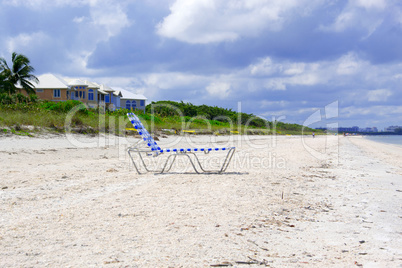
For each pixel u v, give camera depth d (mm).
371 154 20953
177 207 5223
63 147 13805
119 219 4488
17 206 4941
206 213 4945
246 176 8648
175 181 7586
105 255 3254
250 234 4145
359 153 21078
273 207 5547
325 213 5375
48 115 18828
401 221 5004
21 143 13500
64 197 5633
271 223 4664
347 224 4789
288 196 6480
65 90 47094
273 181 8086
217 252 3480
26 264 2990
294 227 4566
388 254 3637
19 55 44188
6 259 3084
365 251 3725
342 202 6195
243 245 3746
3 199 5301
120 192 6203
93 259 3148
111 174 8297
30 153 11375
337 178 9172
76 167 9219
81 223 4254
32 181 6867
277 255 3516
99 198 5656
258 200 5969
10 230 3887
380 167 12859
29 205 5027
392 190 7523
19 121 16594
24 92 46562
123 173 8586
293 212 5328
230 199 5922
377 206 5930
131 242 3650
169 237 3857
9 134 14773
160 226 4250
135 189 6527
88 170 8789
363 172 10766
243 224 4523
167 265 3082
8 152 11047
